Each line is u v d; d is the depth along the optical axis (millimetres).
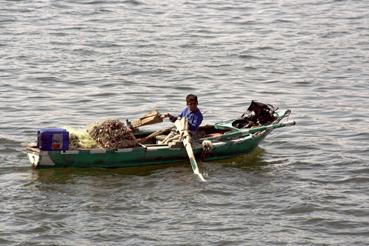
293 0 130000
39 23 109125
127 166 58281
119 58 92938
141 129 67750
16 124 68812
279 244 46812
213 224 49250
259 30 108750
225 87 82938
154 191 54125
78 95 78938
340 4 127562
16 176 56219
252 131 61562
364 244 47000
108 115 72750
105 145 57375
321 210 51469
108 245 46406
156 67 89625
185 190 54375
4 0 122062
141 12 118438
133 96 79188
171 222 49469
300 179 56875
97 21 111750
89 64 90188
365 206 52125
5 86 81000
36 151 56375
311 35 106375
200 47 98875
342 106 76312
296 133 67688
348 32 108375
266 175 57531
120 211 50938
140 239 47156
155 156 58438
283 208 51688
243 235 47844
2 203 51625
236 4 125562
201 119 59938
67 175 56562
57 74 85938
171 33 105625
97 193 53625
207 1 127250
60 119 71000
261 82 85000
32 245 46344
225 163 59969
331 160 60812
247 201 52781
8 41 99062
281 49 98812
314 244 46844
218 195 53688
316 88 82750
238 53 96312
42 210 50719
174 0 127562
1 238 46938
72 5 121250
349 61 93875
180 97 79250
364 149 63438
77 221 49406
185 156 59438
